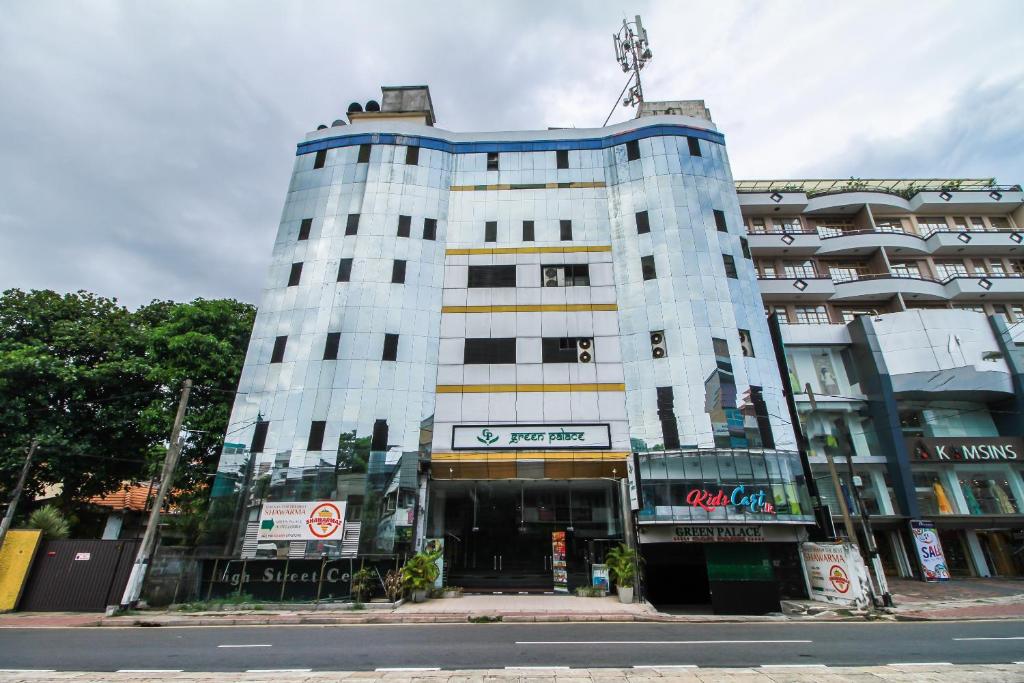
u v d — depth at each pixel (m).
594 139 32.12
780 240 35.72
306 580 21.23
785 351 32.66
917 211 37.66
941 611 17.38
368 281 27.98
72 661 10.41
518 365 26.67
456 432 25.19
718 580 20.83
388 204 30.08
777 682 8.20
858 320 32.03
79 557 19.53
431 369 26.48
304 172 31.61
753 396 24.50
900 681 8.19
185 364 27.34
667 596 23.78
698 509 21.89
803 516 21.86
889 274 34.31
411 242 29.31
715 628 14.66
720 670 9.10
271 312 27.59
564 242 29.66
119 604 17.98
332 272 28.25
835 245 35.72
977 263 36.53
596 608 18.23
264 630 14.74
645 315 26.91
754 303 27.00
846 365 32.34
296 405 25.14
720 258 27.58
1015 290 33.44
